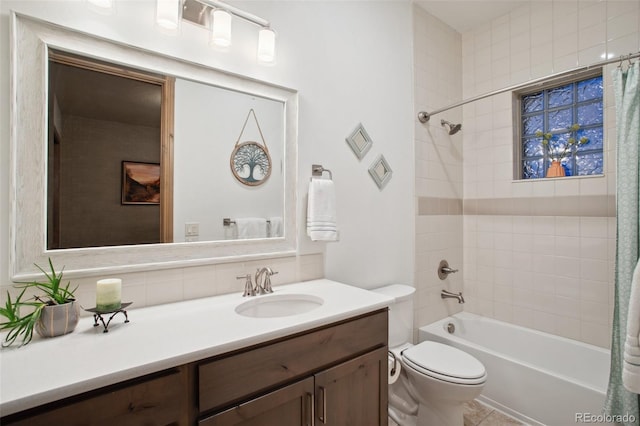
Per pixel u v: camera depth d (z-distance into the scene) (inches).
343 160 71.1
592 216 78.8
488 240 99.0
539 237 88.0
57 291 36.3
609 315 76.1
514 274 93.0
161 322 39.2
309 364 40.3
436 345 68.4
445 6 91.5
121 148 44.8
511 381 71.4
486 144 99.5
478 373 56.7
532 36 89.5
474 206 102.6
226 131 54.3
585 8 80.0
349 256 72.2
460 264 103.6
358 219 74.2
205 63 51.4
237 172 55.4
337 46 70.1
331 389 42.6
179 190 49.6
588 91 83.4
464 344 79.9
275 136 59.9
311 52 65.3
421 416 64.4
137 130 46.1
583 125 84.0
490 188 98.5
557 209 84.7
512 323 93.1
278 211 60.2
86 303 41.7
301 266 63.4
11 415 23.5
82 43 41.7
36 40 38.8
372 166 77.0
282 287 58.4
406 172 86.1
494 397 74.5
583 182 80.3
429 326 90.2
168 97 48.7
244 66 55.8
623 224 61.7
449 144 100.1
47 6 39.6
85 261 41.7
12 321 32.7
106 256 43.1
